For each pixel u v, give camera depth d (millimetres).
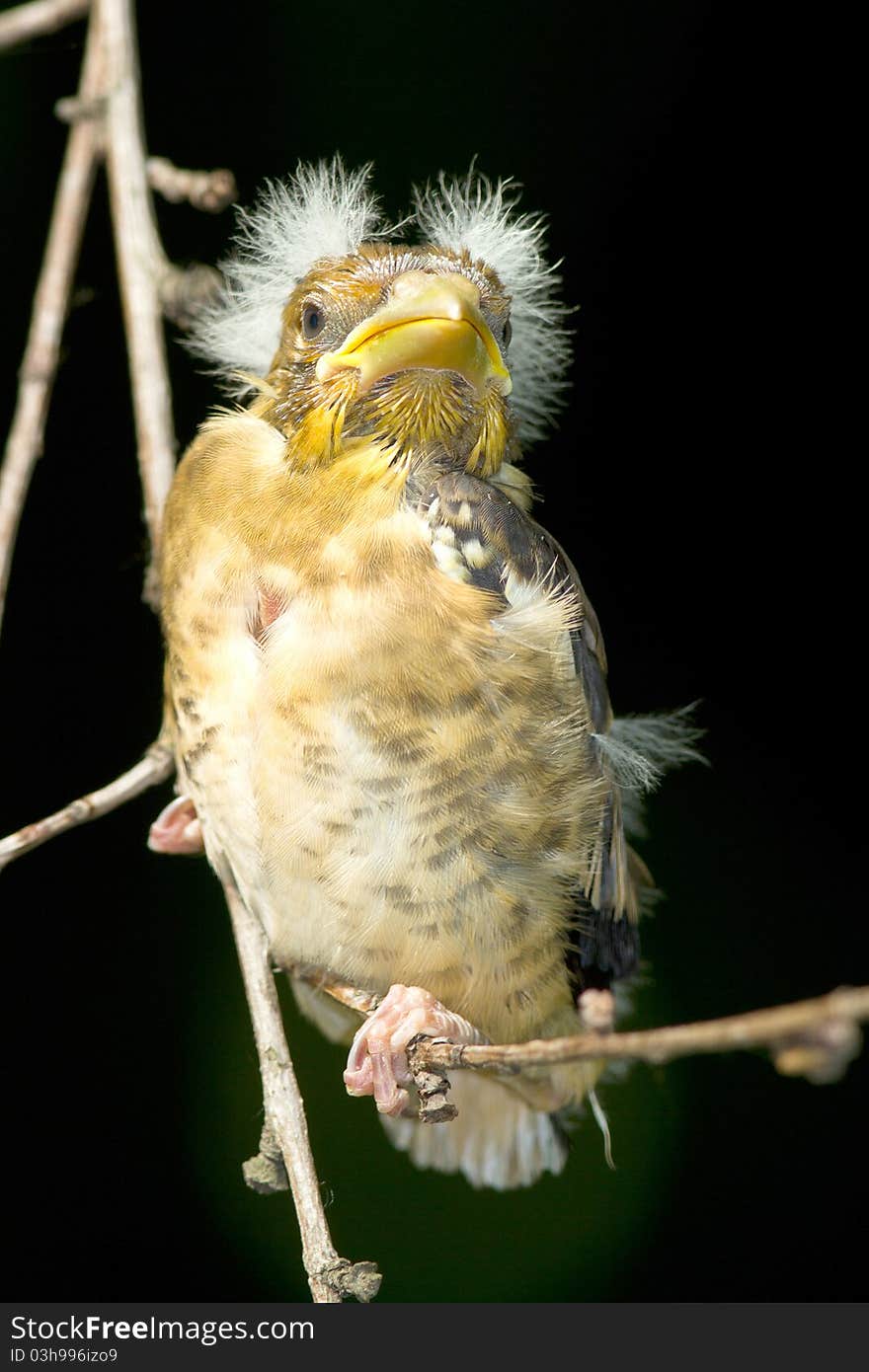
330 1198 1938
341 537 1912
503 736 1910
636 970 1956
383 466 1917
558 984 1926
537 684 1913
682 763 1980
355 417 1918
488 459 1927
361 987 1925
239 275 1952
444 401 1918
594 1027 1854
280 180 1971
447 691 1908
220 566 1916
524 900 1916
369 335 1917
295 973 1933
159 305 1961
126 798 1932
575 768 1919
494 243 1950
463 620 1910
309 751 1909
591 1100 1955
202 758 1917
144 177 1965
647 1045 1847
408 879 1912
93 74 1973
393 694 1907
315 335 1923
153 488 1955
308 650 1909
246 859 1918
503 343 1932
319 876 1913
